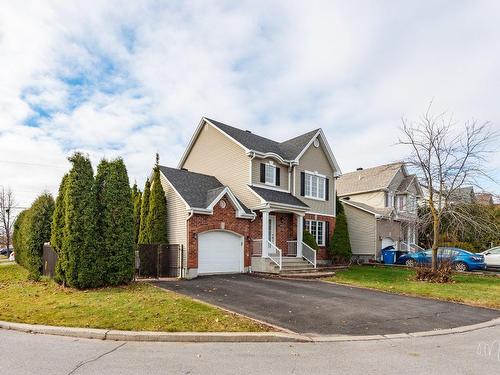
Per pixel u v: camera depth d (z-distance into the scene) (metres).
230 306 9.45
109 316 7.65
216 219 17.00
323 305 9.84
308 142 23.17
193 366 5.06
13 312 8.16
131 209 13.10
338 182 35.88
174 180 17.94
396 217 28.41
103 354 5.57
